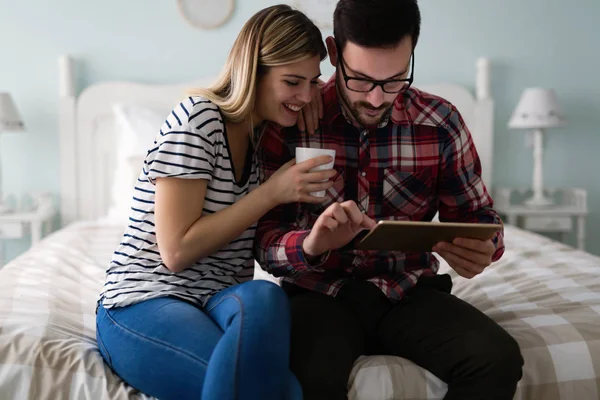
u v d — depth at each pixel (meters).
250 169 1.38
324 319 1.27
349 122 1.43
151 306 1.23
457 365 1.21
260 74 1.33
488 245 1.28
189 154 1.24
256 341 1.05
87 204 3.29
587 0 3.33
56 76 3.28
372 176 1.45
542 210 3.21
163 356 1.14
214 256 1.33
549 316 1.44
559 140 3.41
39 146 3.31
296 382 1.09
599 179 3.43
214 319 1.21
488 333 1.22
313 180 1.25
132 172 2.88
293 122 1.37
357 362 1.28
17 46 3.26
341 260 1.43
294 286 1.45
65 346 1.30
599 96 3.38
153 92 3.25
